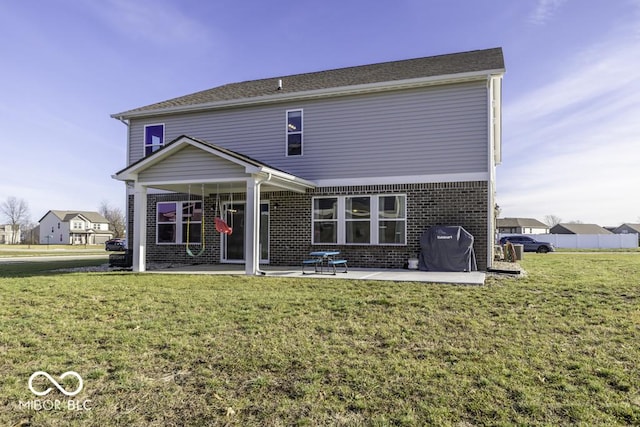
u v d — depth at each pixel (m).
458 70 12.13
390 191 12.66
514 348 4.75
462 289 8.15
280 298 7.43
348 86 12.81
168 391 3.77
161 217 15.77
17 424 3.22
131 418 3.30
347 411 3.37
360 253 12.94
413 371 4.12
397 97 12.72
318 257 12.82
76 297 7.66
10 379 4.00
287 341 5.06
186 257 15.38
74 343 5.07
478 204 11.80
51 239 87.94
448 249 11.51
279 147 14.03
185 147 11.46
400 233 12.59
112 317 6.26
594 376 3.98
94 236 89.38
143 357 4.59
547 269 13.02
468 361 4.37
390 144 12.73
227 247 14.99
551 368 4.18
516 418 3.21
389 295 7.57
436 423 3.15
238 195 14.75
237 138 14.56
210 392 3.75
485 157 11.79
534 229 76.06
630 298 7.27
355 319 6.03
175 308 6.78
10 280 9.81
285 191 13.95
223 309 6.67
